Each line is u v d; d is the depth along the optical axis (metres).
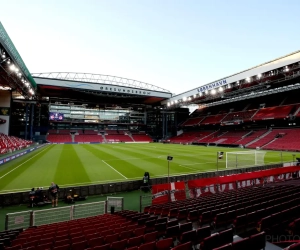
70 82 56.56
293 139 49.03
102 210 11.58
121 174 20.22
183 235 5.06
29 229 8.05
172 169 23.02
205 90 52.00
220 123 69.44
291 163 24.67
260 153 38.59
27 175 19.27
